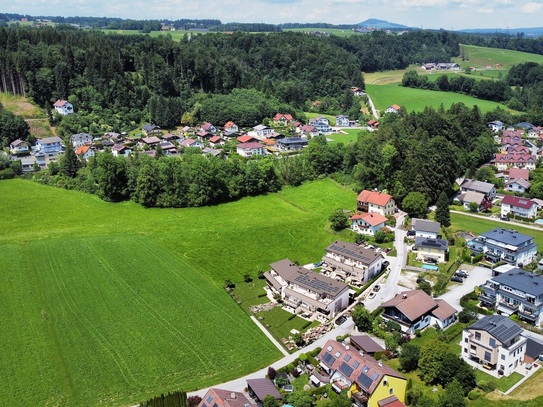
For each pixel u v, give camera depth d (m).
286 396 64.62
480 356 71.00
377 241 114.88
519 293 82.19
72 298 90.38
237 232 121.06
